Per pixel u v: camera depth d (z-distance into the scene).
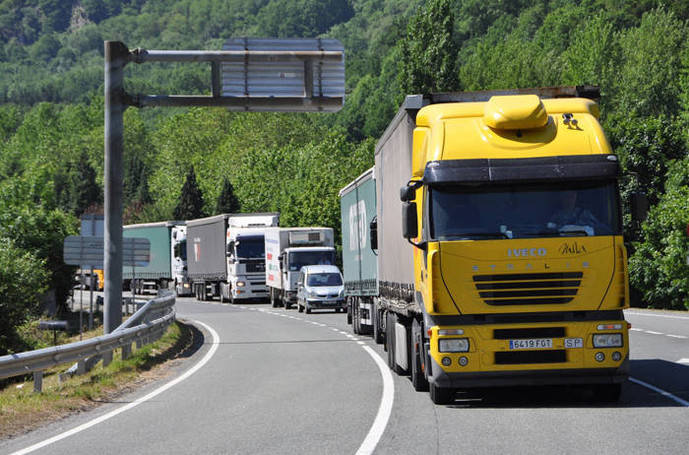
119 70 50.81
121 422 28.72
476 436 24.11
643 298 100.06
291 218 179.25
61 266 108.94
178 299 147.50
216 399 33.53
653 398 30.59
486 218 29.27
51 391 34.88
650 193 109.19
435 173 29.42
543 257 28.86
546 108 31.34
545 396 32.47
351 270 62.03
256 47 51.78
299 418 28.11
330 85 52.44
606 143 29.91
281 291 112.38
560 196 29.44
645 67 196.50
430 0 166.38
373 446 23.03
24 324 78.38
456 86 166.00
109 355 45.47
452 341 28.97
